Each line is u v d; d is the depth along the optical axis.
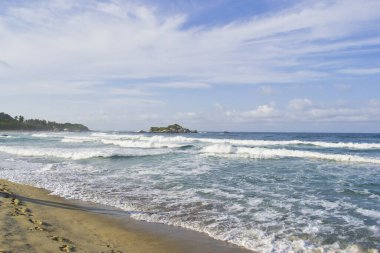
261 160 21.39
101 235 7.08
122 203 10.02
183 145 33.84
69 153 24.55
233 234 7.18
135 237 7.00
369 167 18.14
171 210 9.18
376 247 6.43
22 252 5.32
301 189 11.95
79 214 8.75
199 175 15.18
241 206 9.55
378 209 9.22
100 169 17.47
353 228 7.56
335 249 6.33
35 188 12.35
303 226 7.71
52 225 7.48
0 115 196.50
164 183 13.23
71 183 13.39
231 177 14.58
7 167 18.42
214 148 27.53
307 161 20.88
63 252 5.58
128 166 18.62
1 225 6.78
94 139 50.03
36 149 29.80
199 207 9.46
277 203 9.88
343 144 35.97
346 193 11.27
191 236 7.07
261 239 6.86
